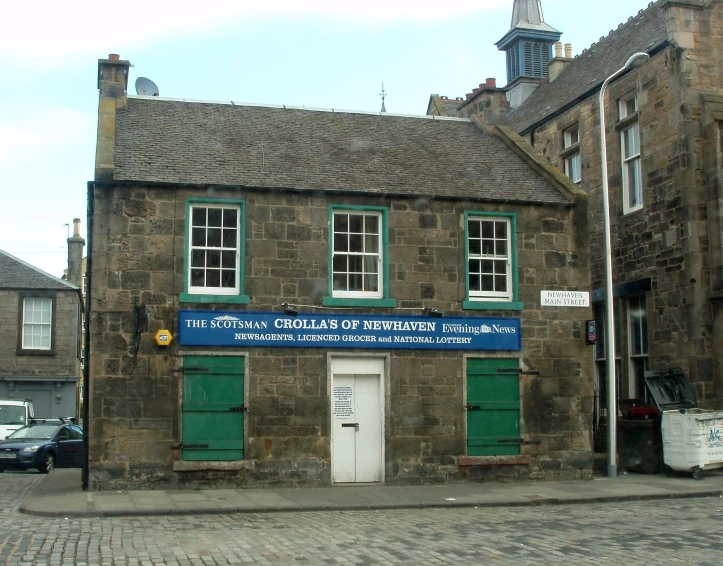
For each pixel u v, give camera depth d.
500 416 17.73
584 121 24.48
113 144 16.91
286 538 10.80
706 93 20.39
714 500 15.09
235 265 16.81
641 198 22.08
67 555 9.58
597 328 23.77
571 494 15.40
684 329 19.89
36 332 36.84
